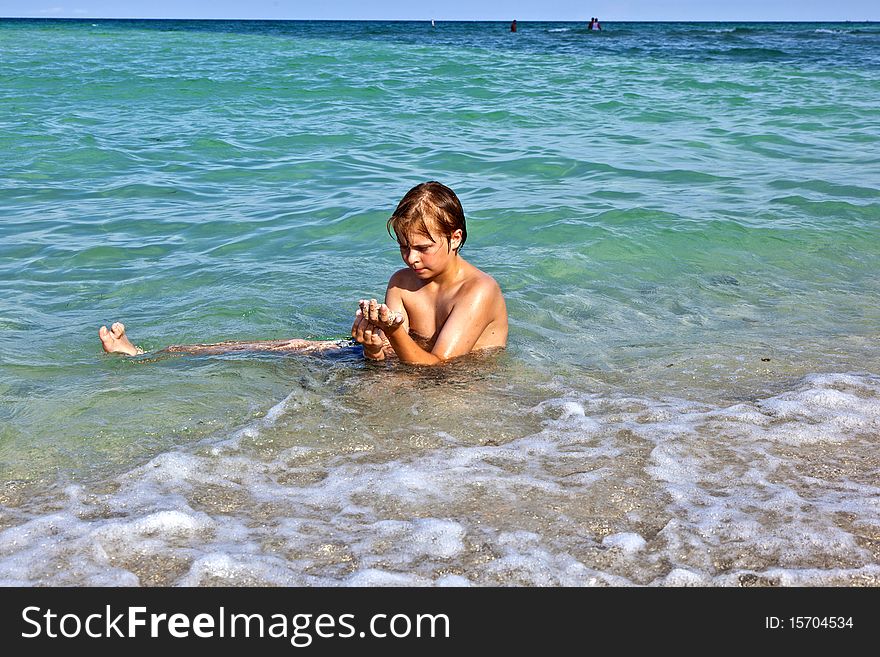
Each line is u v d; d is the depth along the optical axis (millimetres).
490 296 4176
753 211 7324
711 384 3842
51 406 3553
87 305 5094
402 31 67000
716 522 2660
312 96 16188
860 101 15797
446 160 9938
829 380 3826
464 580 2402
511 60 25828
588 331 4613
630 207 7379
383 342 4098
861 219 7086
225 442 3217
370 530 2631
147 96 15812
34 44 34156
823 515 2689
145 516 2668
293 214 7340
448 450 3170
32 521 2652
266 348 4219
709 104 15391
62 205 7723
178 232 6805
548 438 3271
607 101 15672
